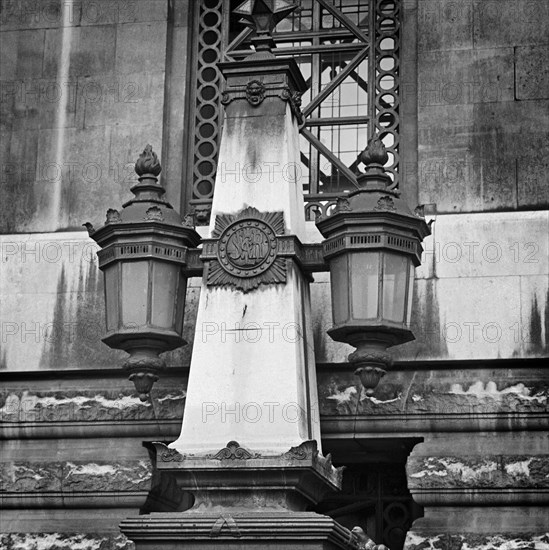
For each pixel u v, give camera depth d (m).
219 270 11.93
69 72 14.49
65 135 14.33
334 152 14.29
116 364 13.52
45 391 13.66
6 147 14.39
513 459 12.56
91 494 13.27
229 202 12.06
